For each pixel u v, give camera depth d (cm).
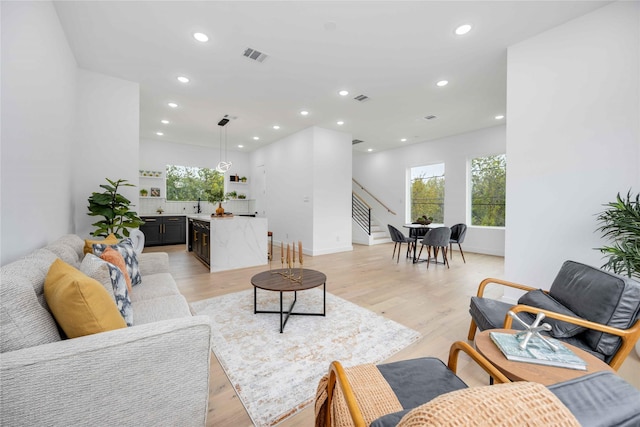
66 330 104
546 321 154
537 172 261
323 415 104
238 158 855
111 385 92
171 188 758
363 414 92
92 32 265
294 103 451
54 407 83
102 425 90
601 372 57
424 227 561
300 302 298
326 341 212
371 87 389
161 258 267
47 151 217
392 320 252
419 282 380
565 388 52
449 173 677
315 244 590
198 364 109
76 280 100
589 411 47
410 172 792
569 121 244
